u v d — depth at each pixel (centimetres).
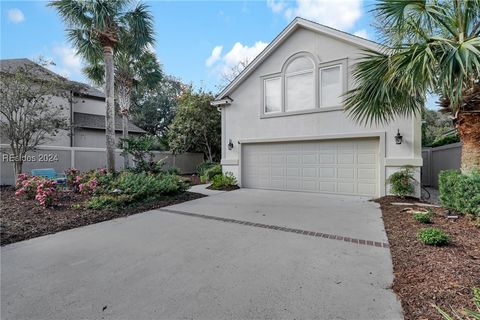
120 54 1247
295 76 1066
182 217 668
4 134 973
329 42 987
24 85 977
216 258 405
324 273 348
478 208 483
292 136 1070
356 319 251
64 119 1166
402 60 469
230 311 269
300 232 531
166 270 365
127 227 582
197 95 1744
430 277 311
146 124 2808
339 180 983
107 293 306
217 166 1455
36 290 314
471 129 536
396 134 864
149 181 858
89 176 917
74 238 508
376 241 468
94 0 926
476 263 335
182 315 263
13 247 461
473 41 414
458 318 225
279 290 307
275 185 1130
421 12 520
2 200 777
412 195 836
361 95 610
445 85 439
